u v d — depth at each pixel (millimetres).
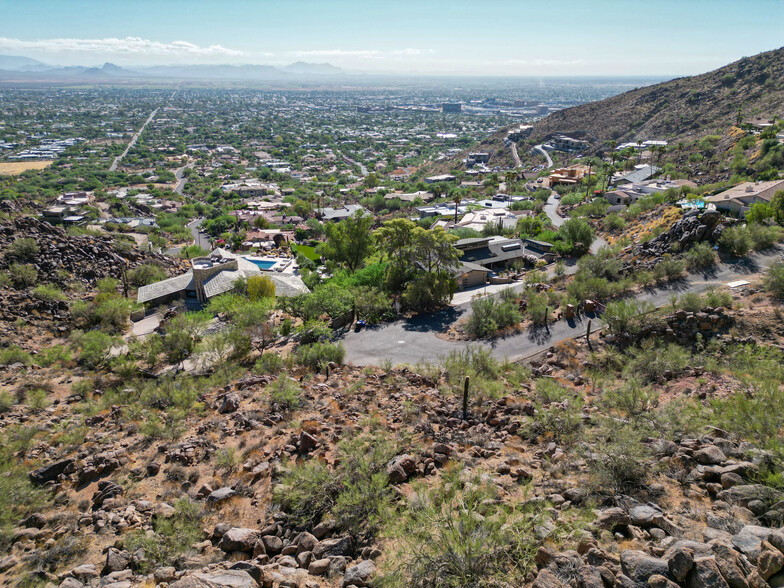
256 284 51438
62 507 17375
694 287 43312
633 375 28594
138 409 26562
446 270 54188
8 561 13805
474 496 14336
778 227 50125
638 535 11508
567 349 36094
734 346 30484
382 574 11906
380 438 19484
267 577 11859
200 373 36312
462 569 10922
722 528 11375
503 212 107375
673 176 114375
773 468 13562
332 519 14523
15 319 45406
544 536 11758
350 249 69312
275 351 40562
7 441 23375
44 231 62781
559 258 69312
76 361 38500
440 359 35688
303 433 19703
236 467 18938
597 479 14523
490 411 22656
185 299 56781
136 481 18594
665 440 16578
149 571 12898
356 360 38375
